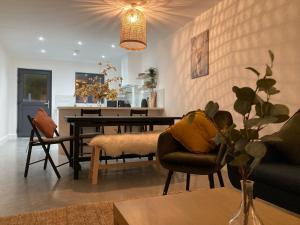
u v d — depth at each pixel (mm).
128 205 1209
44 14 4293
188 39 4719
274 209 1171
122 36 3857
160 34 5387
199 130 2477
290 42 2699
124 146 2977
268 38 2961
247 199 930
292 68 2674
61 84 8320
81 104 8281
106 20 4551
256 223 926
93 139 2996
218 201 1263
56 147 5785
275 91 863
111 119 3242
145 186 2805
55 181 2965
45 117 3412
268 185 1757
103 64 8688
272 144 2092
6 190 2609
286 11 2746
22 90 7930
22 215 1977
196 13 4227
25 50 6953
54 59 8219
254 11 3162
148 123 3484
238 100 860
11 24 4789
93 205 2186
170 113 5430
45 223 1839
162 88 5809
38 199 2352
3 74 6664
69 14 4266
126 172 3463
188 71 4738
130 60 7191
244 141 841
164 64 5715
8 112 7617
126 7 3945
